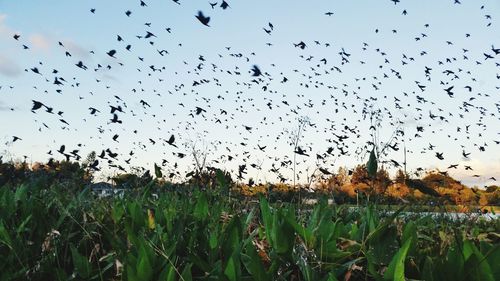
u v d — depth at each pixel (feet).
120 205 8.80
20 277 6.05
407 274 4.93
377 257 5.22
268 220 5.82
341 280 5.14
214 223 7.72
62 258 6.91
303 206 9.50
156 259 5.22
